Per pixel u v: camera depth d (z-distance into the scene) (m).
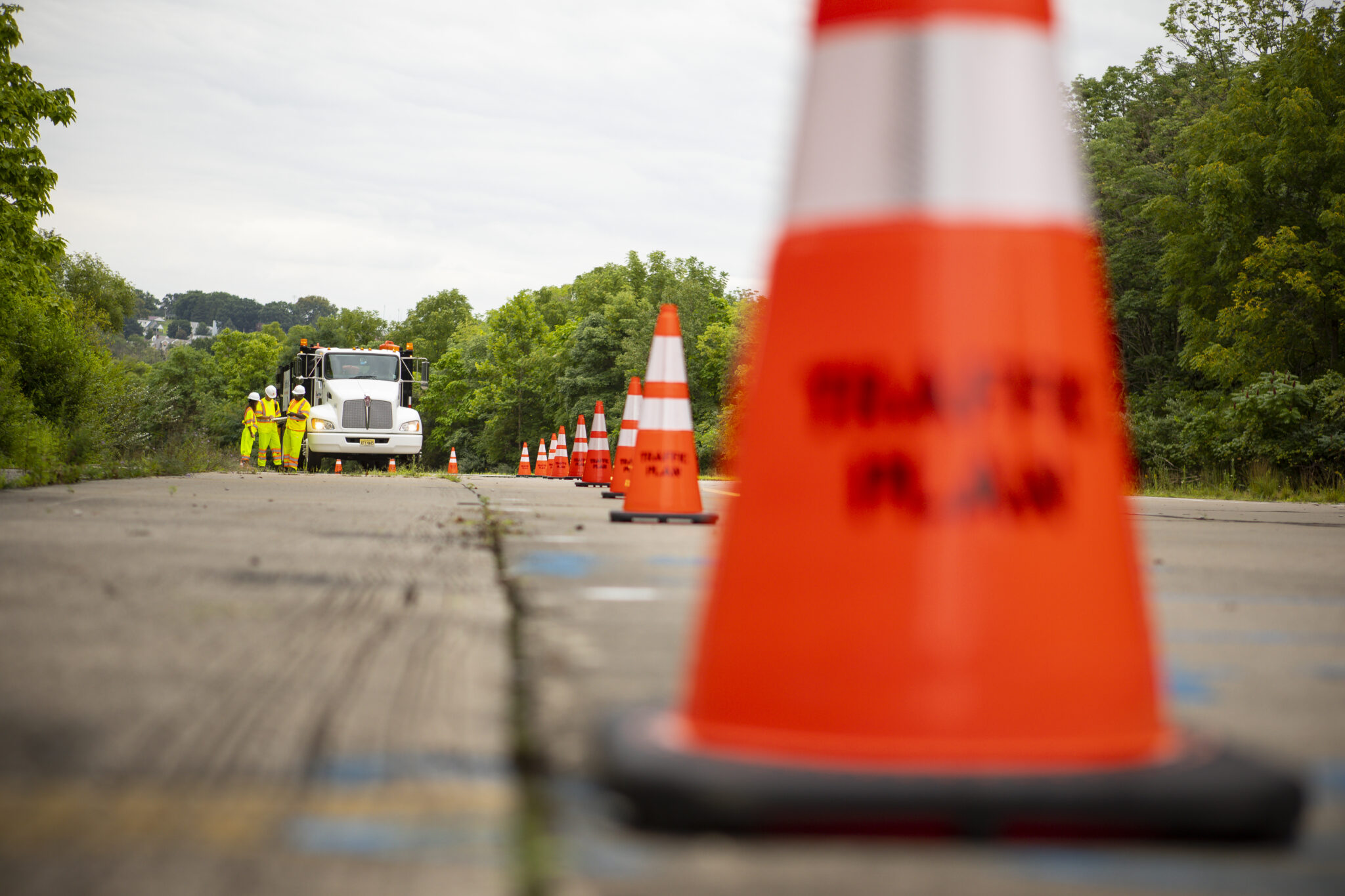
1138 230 45.72
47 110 26.12
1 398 17.28
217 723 3.09
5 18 25.78
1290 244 34.28
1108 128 48.62
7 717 3.09
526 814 2.43
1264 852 2.32
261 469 28.95
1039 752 2.43
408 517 10.50
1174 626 5.25
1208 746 2.63
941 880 2.11
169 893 1.98
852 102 2.71
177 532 8.21
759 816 2.27
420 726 3.11
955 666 2.43
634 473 10.80
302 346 34.97
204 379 139.50
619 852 2.23
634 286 103.19
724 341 70.50
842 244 2.67
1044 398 2.60
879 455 2.55
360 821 2.37
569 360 88.75
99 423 21.36
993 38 2.70
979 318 2.60
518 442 99.94
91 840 2.23
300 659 3.92
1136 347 46.84
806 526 2.56
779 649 2.52
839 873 2.14
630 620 4.93
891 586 2.47
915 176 2.64
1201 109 47.25
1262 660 4.40
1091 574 2.55
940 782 2.28
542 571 6.59
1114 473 2.68
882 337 2.60
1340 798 2.69
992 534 2.49
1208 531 11.38
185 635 4.27
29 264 26.06
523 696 3.48
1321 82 35.62
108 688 3.44
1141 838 2.33
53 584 5.45
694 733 2.61
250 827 2.32
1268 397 27.95
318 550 7.32
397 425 32.72
